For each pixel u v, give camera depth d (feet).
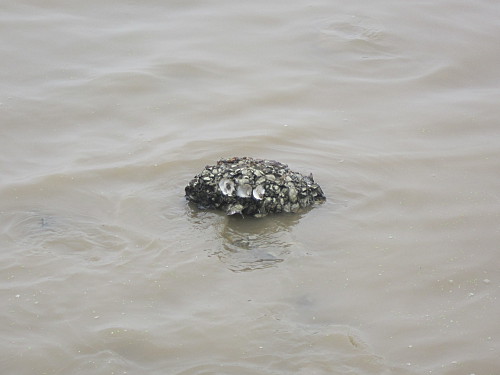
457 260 31.78
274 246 32.19
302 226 33.45
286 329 27.99
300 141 39.99
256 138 39.91
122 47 48.78
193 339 27.40
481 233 33.45
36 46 48.44
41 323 27.94
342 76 46.83
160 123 41.45
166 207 34.35
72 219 33.45
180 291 29.68
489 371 26.48
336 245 32.48
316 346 27.27
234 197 33.45
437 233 33.40
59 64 46.80
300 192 34.32
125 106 42.98
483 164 38.58
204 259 31.32
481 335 28.02
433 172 37.83
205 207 34.32
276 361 26.61
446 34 51.88
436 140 40.75
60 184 35.81
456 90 46.09
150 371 26.07
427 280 30.68
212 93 44.39
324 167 37.76
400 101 44.55
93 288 29.63
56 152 38.65
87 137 40.04
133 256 31.35
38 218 33.40
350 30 51.55
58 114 41.98
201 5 54.19
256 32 51.11
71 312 28.45
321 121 42.01
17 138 39.75
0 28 49.96
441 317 28.89
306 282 30.37
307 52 49.21
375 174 37.40
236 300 29.32
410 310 29.19
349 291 30.01
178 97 43.91
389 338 27.81
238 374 26.02
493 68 48.39
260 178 33.86
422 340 27.76
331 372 26.21
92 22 51.42
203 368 26.22
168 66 46.80
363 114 43.06
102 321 28.07
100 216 33.73
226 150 38.78
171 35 50.37
